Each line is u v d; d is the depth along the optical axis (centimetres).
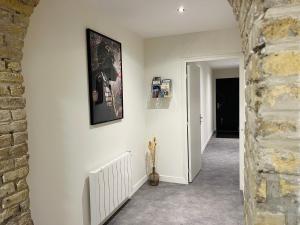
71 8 222
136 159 365
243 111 345
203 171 445
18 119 152
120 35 316
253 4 87
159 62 385
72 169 224
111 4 247
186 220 273
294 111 80
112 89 291
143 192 353
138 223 269
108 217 277
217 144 678
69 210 220
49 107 196
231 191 350
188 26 330
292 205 81
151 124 396
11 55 148
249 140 110
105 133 280
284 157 81
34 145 182
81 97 237
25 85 173
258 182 85
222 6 259
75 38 228
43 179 191
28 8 155
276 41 79
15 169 151
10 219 148
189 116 383
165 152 392
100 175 247
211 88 818
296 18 78
